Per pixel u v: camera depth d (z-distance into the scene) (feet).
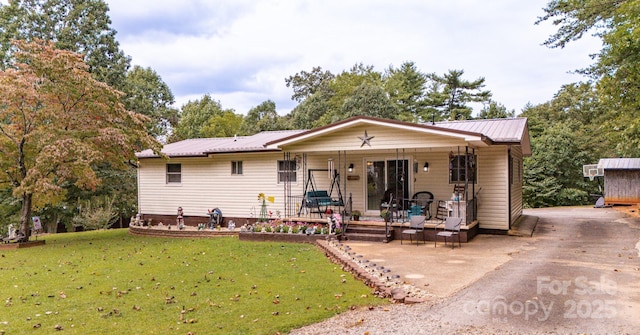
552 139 90.89
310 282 24.84
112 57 84.94
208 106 150.30
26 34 76.69
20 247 44.91
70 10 80.23
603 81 44.14
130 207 85.87
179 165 59.82
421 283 23.40
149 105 95.20
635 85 42.24
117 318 19.27
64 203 75.56
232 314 19.30
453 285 22.82
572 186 91.97
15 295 23.85
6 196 70.33
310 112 130.11
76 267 32.19
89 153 43.39
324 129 43.57
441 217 45.70
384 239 39.32
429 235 39.81
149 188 61.67
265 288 23.88
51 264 33.91
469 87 130.21
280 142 46.34
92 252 39.96
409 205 46.93
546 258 29.76
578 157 90.33
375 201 49.65
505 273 25.31
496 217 43.11
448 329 16.28
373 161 49.85
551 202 91.09
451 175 45.85
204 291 23.75
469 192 44.39
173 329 17.52
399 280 23.97
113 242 47.55
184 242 44.34
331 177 49.65
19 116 46.83
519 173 55.42
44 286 25.96
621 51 39.78
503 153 42.86
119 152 48.78
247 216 55.42
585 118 107.45
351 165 50.26
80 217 73.87
